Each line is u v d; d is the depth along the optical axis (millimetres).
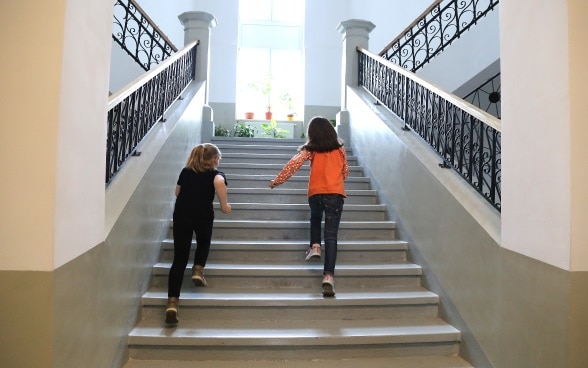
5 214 1668
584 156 1941
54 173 1683
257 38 10234
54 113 1693
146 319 3082
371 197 4977
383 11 8898
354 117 6152
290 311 3174
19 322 1655
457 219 3016
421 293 3393
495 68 5262
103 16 2191
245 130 8812
